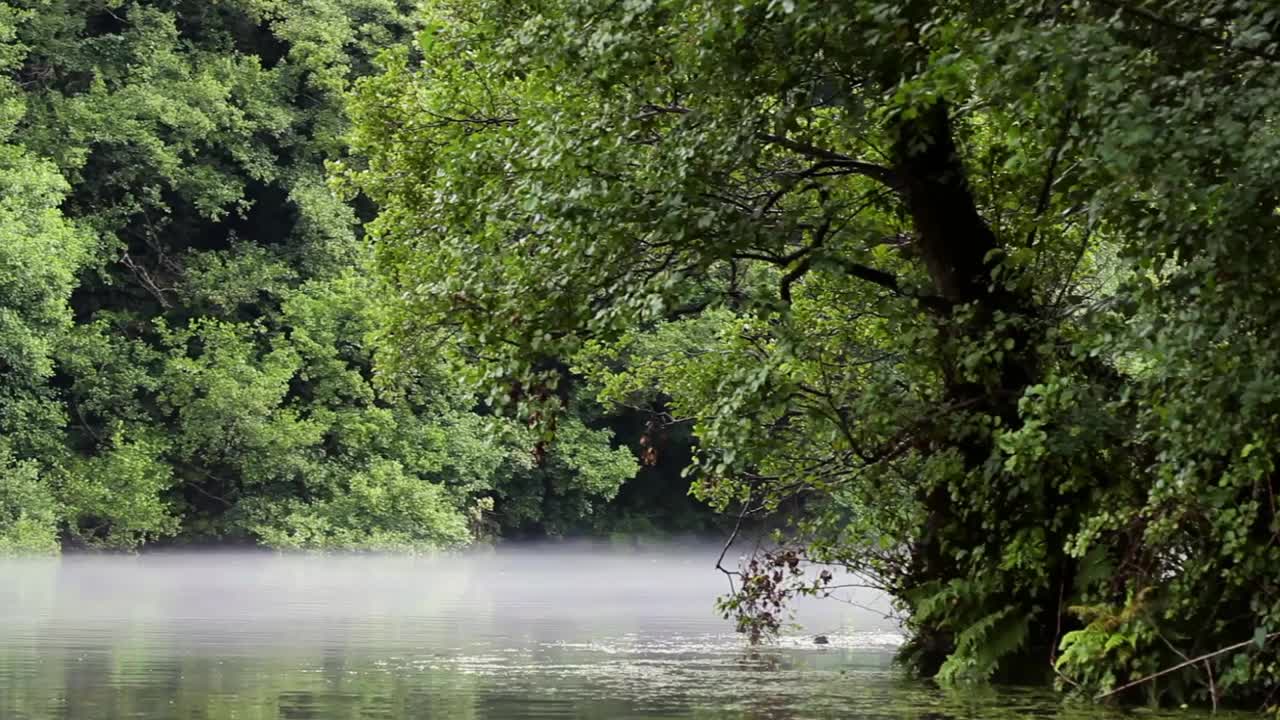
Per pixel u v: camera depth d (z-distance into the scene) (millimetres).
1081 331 12883
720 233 13180
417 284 16406
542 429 13734
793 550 15961
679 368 16422
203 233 48188
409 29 49312
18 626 19375
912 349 13977
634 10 12281
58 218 40812
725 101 12766
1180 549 11703
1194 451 10039
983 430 13117
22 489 40000
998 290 13812
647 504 53969
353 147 19219
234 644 16891
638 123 13664
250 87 46938
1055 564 13180
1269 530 11039
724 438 13453
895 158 14039
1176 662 11438
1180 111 8500
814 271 14648
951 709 11094
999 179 14219
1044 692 12406
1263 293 9102
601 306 13492
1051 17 9641
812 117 13555
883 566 15094
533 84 14680
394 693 12000
